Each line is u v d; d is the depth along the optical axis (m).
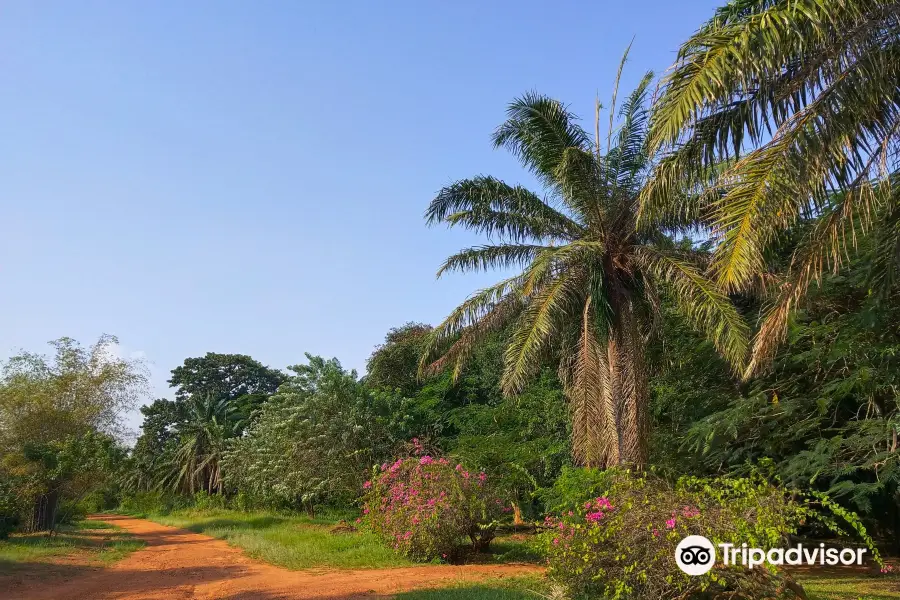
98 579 12.55
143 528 30.09
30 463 20.00
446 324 14.24
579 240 13.02
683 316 14.20
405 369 30.89
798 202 6.44
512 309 14.12
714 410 14.26
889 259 8.23
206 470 45.97
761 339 7.64
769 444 12.09
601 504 8.02
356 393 25.91
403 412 25.88
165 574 13.23
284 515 31.50
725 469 13.75
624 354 13.16
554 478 19.00
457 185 14.07
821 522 11.84
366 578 11.57
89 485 21.88
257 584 11.40
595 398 13.38
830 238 7.08
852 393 11.69
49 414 22.16
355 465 24.45
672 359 16.17
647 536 7.39
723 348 11.32
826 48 6.25
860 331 10.52
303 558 14.49
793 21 5.77
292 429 25.86
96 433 23.05
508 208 14.33
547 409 20.67
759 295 11.91
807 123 6.29
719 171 8.92
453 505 13.98
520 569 12.25
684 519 7.18
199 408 49.19
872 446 10.48
